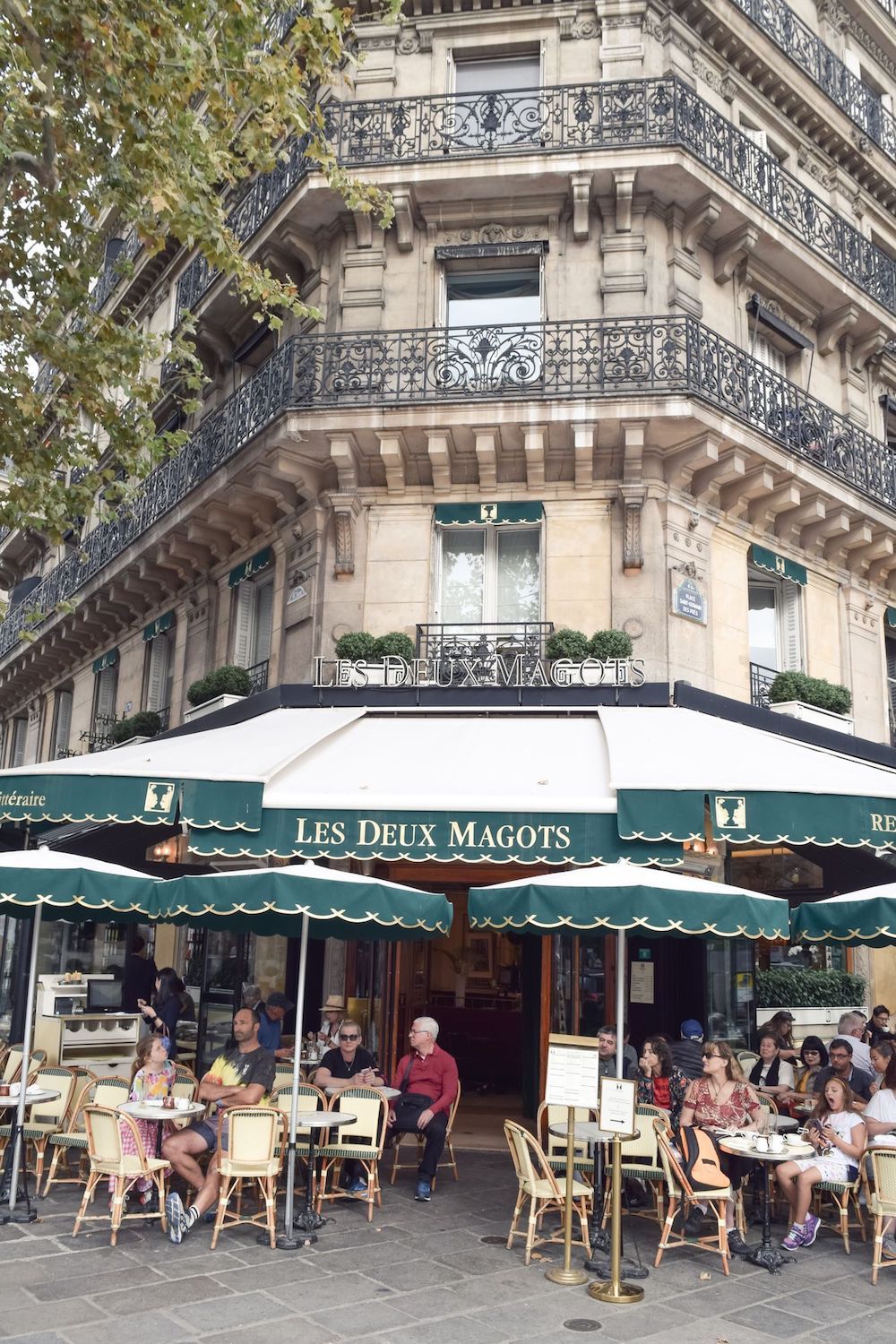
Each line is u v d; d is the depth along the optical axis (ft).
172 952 47.39
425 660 37.76
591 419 36.83
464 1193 28.48
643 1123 25.21
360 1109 26.66
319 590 40.06
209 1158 28.40
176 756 30.48
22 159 28.76
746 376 40.22
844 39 56.29
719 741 31.78
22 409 31.32
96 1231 23.80
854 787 27.37
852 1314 19.98
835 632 46.96
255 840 27.66
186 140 27.94
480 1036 44.96
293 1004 38.93
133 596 58.44
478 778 29.01
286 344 40.70
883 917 25.38
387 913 23.81
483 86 43.55
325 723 34.65
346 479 39.68
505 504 39.32
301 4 34.73
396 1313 19.20
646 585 37.99
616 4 42.65
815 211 47.42
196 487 45.03
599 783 28.48
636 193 40.60
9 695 87.61
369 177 40.86
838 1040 30.12
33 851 27.22
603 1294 20.44
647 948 37.35
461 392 38.29
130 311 66.74
